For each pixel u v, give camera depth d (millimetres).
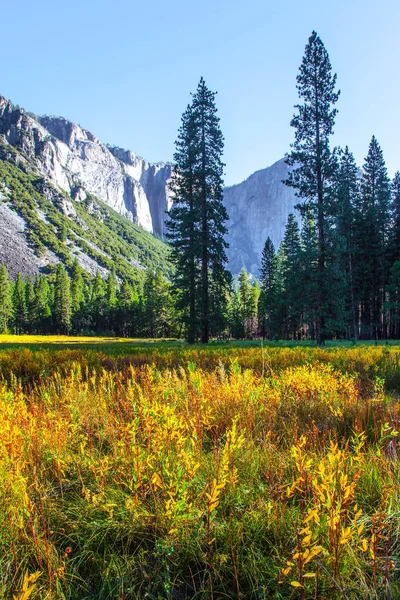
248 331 74250
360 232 37906
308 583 1648
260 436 3213
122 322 88688
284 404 4301
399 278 34406
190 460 2258
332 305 23359
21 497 2031
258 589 1660
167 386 3982
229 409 3828
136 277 196125
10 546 1799
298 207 25281
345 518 1929
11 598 1611
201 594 1731
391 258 40188
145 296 82375
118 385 4602
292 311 36812
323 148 24656
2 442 2400
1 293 87750
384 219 39438
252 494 2283
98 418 3512
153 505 2170
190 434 2711
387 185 40312
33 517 2016
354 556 1742
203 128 27484
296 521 1965
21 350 11852
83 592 1747
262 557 1813
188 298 26203
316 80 25531
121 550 1977
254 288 75375
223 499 2242
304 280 24562
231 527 1935
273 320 54719
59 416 3094
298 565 1456
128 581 1742
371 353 10125
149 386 4027
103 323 93375
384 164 40594
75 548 2025
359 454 2541
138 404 3490
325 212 24219
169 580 1709
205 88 27609
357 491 2369
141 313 80438
